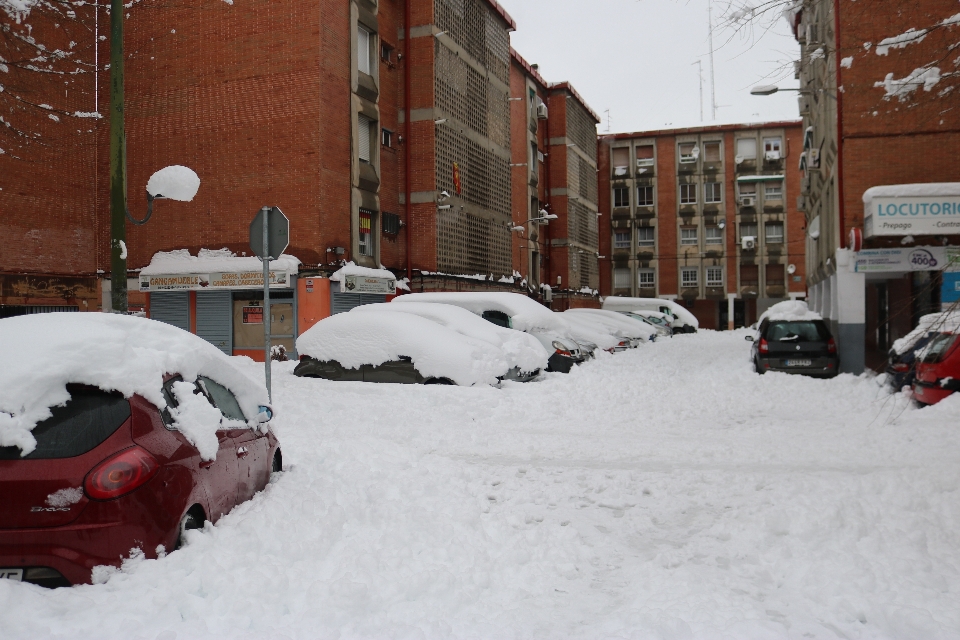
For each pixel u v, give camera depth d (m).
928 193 16.47
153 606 3.66
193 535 4.36
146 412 4.26
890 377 13.06
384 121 26.78
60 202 22.91
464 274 30.05
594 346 20.38
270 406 6.07
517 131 39.56
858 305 17.66
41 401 4.07
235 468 5.31
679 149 59.12
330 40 23.11
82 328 4.46
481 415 11.12
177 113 23.84
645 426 10.62
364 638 3.48
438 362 12.73
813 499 5.85
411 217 27.73
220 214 23.39
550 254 45.53
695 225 58.78
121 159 9.55
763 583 4.30
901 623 3.61
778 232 57.66
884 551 4.65
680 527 5.57
